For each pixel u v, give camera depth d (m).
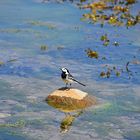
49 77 24.75
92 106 20.97
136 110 20.75
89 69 26.34
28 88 22.97
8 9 40.81
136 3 44.09
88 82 24.17
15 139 17.50
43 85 23.48
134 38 32.94
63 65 26.83
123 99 21.94
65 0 44.62
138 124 19.28
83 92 21.66
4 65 26.42
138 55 29.02
